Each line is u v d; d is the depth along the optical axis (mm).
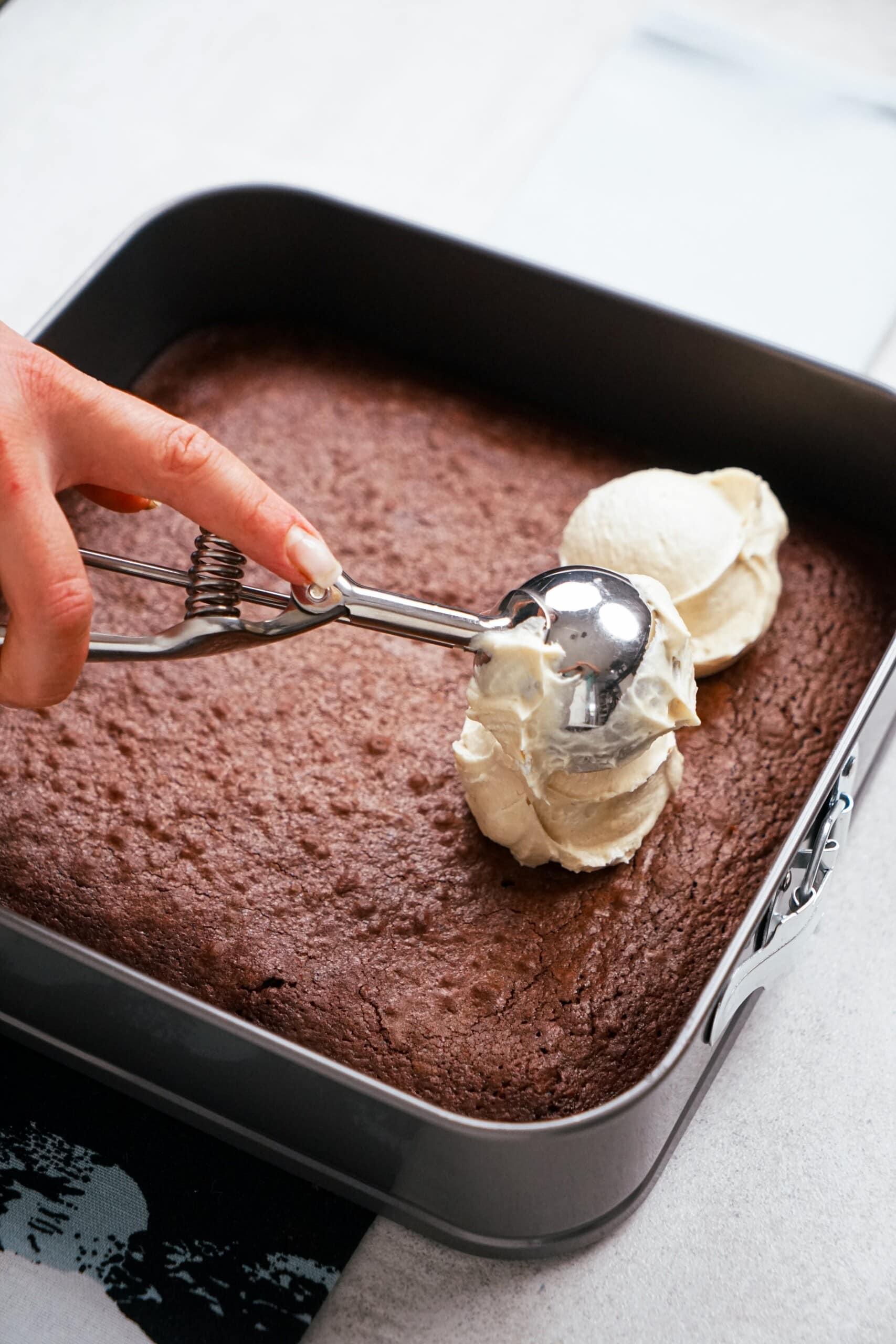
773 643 809
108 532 835
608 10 1007
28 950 699
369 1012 736
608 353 836
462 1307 726
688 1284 729
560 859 751
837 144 946
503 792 746
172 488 695
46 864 764
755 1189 742
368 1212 738
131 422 696
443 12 1010
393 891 758
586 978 741
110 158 956
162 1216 736
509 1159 668
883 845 800
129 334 863
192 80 984
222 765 783
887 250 911
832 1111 753
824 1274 729
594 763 718
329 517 841
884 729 780
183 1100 741
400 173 952
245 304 886
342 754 785
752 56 977
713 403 832
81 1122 750
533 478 849
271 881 760
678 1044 668
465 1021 734
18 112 971
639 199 930
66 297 825
